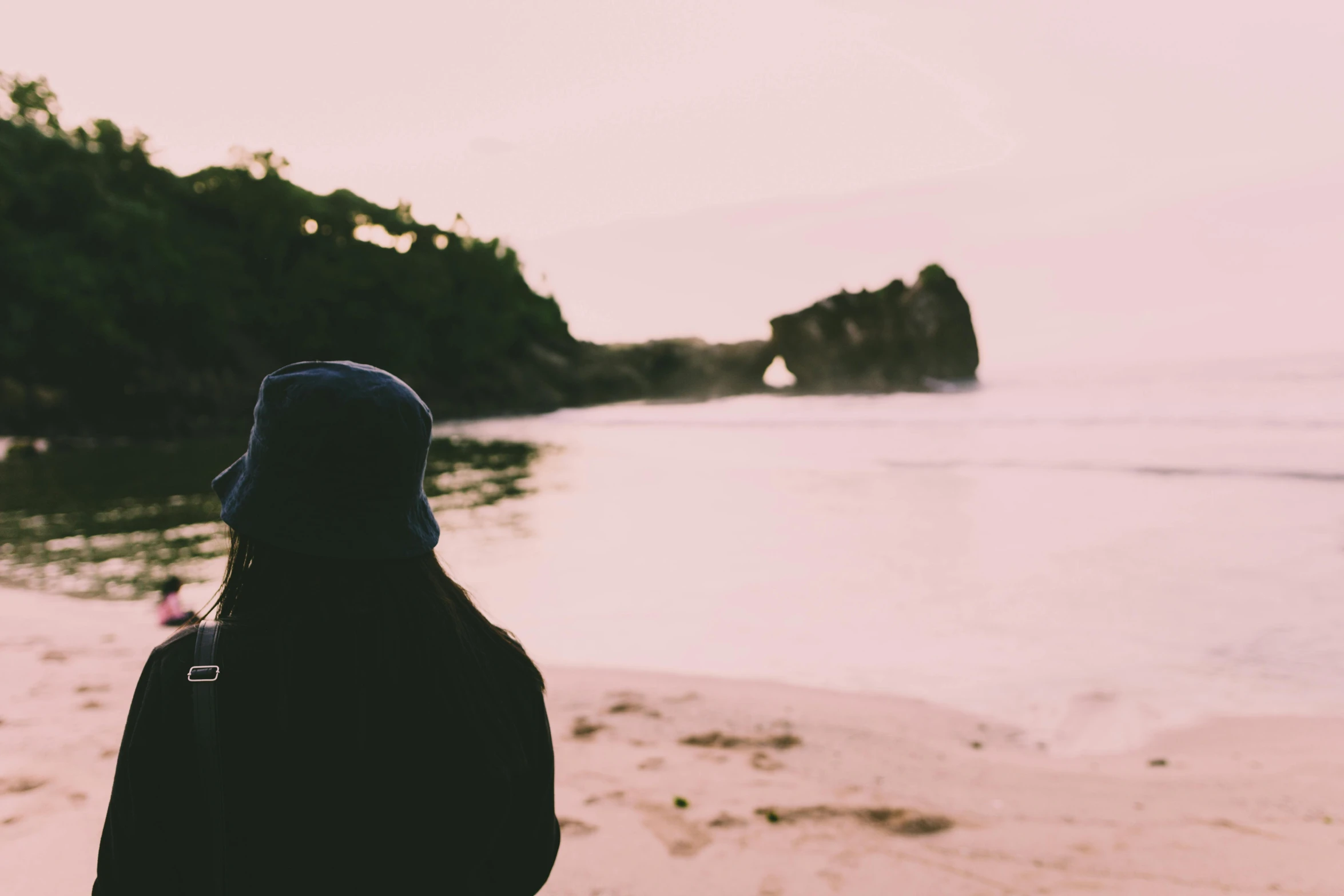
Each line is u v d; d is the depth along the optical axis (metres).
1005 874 2.96
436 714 0.90
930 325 131.12
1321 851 3.14
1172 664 6.44
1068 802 3.77
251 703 0.85
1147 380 92.12
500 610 8.98
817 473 23.31
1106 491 17.05
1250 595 8.38
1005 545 11.83
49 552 13.38
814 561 11.20
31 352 59.66
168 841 0.84
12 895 2.75
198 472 30.16
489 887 1.00
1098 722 5.27
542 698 1.08
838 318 138.88
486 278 110.50
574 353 131.62
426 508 1.02
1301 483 16.59
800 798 3.72
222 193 91.75
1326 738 4.79
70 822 3.29
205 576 11.18
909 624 7.92
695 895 2.78
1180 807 3.71
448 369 102.31
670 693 5.77
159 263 69.75
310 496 0.90
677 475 24.02
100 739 4.28
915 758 4.46
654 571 10.84
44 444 47.22
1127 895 2.79
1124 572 9.71
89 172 68.12
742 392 143.25
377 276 95.06
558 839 1.09
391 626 0.90
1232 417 36.00
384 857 0.88
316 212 94.94
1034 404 57.75
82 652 6.49
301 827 0.85
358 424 0.89
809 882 2.88
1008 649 7.00
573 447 40.22
